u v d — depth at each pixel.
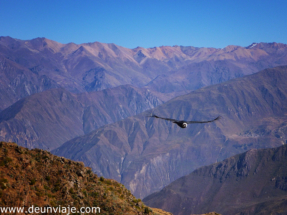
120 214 40.84
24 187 35.28
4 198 33.03
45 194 36.78
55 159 41.53
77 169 43.03
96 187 43.00
